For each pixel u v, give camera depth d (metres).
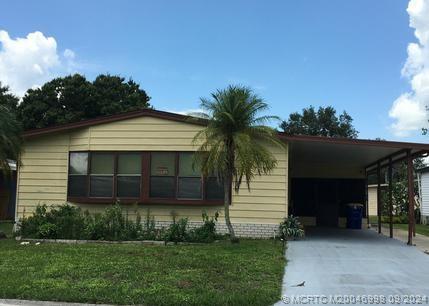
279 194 16.06
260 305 7.54
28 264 10.53
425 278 9.77
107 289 8.25
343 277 9.78
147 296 7.84
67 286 8.47
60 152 17.39
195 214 16.47
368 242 15.76
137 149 16.83
